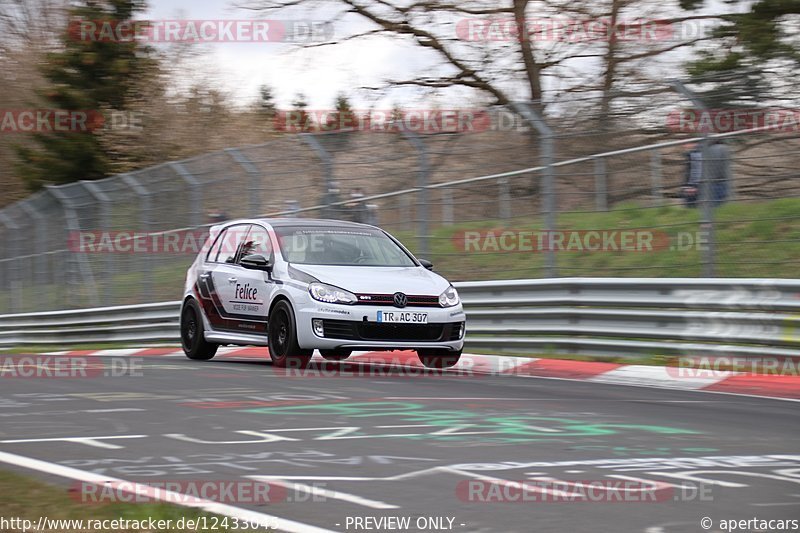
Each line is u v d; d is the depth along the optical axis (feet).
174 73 431.43
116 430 77.46
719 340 125.08
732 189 144.87
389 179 175.63
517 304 150.30
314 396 97.96
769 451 69.05
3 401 96.37
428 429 77.46
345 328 121.29
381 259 135.03
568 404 93.81
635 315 134.21
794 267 145.69
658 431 77.56
